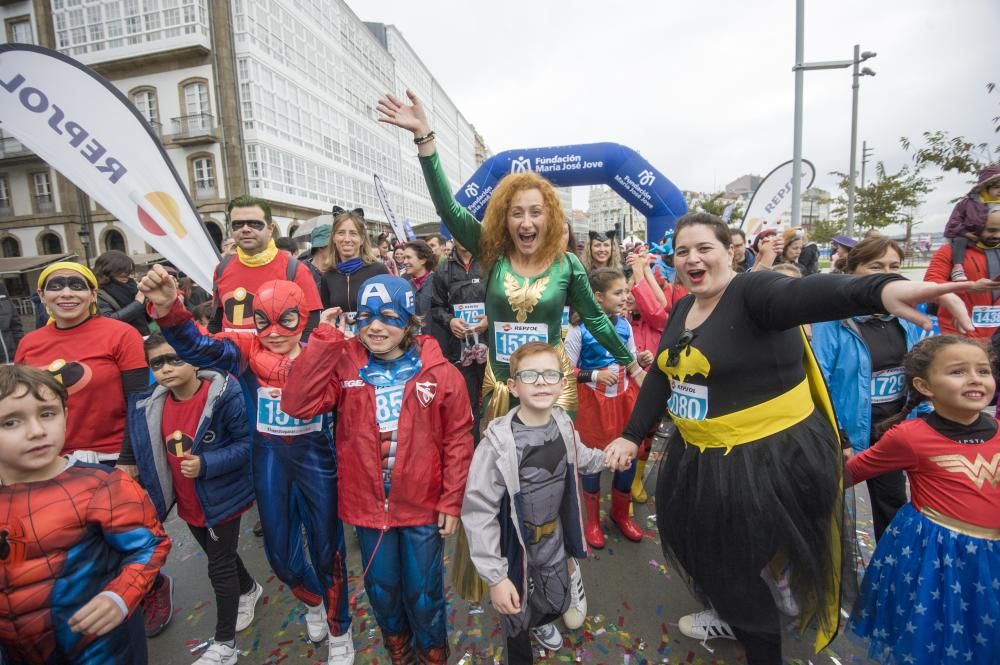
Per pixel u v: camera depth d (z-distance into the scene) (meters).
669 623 2.34
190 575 2.88
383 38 41.06
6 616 1.38
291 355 2.07
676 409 1.88
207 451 2.10
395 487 1.82
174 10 20.94
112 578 1.51
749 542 1.67
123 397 2.61
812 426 1.72
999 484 1.68
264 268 3.12
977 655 1.67
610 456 2.00
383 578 1.85
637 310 3.64
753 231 8.04
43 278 2.46
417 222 49.47
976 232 3.02
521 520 1.92
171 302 1.75
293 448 2.00
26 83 3.02
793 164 8.56
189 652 2.26
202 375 2.17
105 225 23.75
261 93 22.91
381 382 1.86
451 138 61.53
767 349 1.66
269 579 2.81
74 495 1.44
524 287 2.36
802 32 8.40
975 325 3.07
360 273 4.17
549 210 2.30
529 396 1.91
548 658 2.14
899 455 1.84
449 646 2.17
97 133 3.19
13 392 1.34
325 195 28.94
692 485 1.83
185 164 22.23
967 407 1.70
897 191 17.70
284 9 24.73
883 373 2.50
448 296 4.34
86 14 21.56
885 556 1.89
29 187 23.59
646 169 7.60
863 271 2.51
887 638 1.86
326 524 2.04
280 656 2.21
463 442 1.91
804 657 2.11
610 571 2.75
